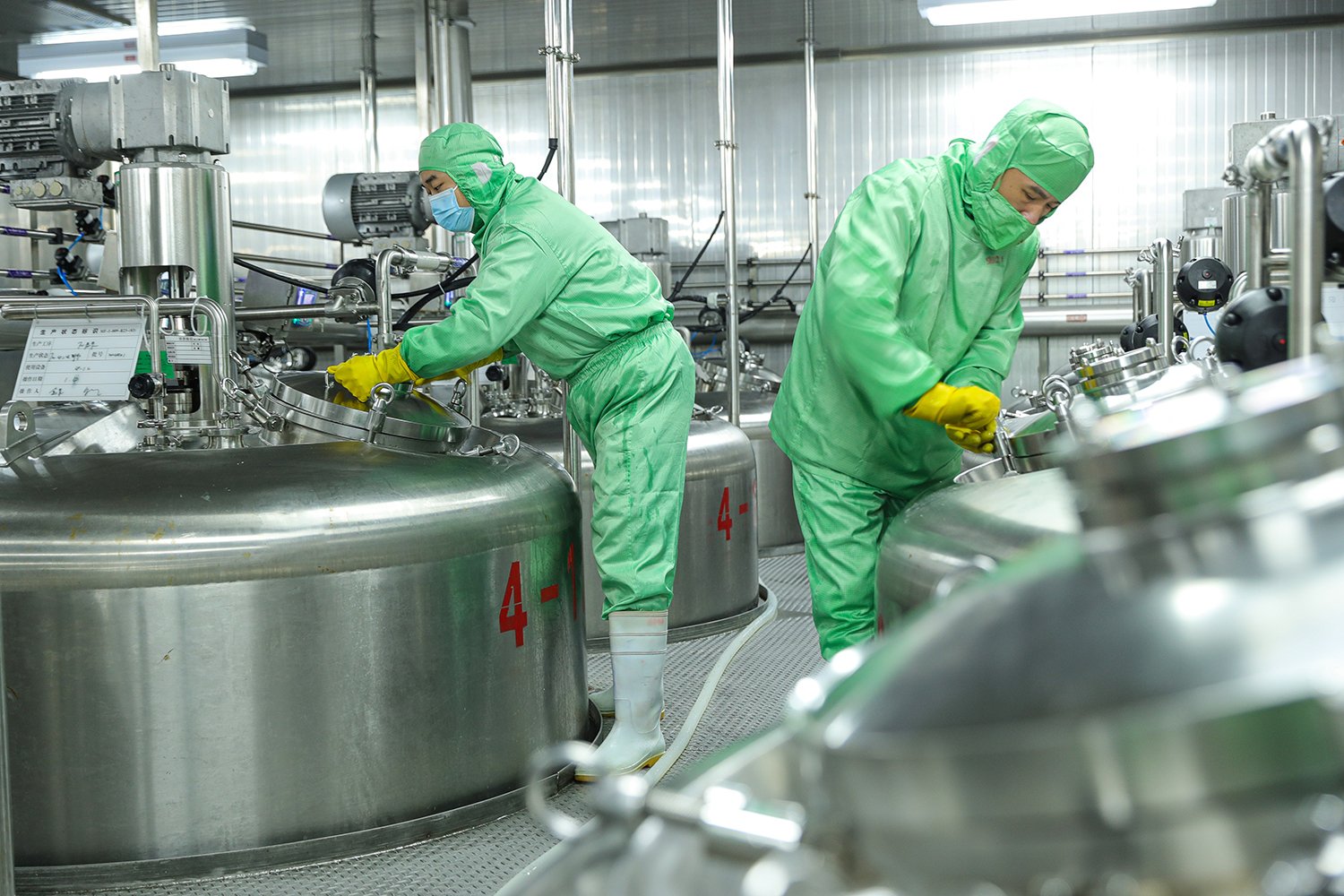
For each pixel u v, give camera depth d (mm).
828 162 7797
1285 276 1690
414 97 8039
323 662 2137
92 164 2820
